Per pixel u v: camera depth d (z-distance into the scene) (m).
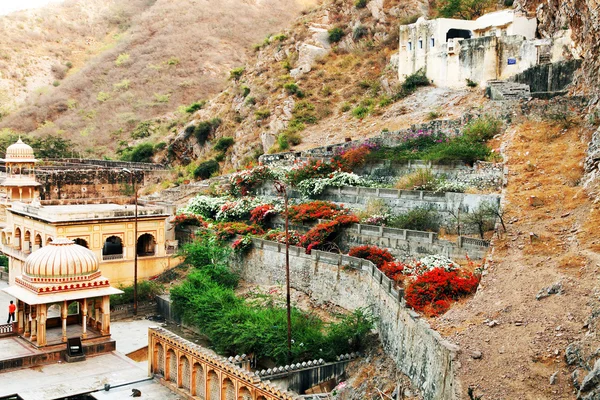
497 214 30.50
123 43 125.00
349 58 71.00
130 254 45.72
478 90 50.91
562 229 28.17
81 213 43.94
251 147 64.69
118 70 117.00
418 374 24.75
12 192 55.16
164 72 112.56
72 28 138.25
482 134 40.94
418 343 25.09
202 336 35.94
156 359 29.95
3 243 52.47
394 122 53.34
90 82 115.12
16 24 134.62
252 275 41.06
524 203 31.33
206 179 62.75
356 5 75.56
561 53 46.88
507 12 53.41
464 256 31.45
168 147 76.94
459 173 38.50
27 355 31.05
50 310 40.09
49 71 125.50
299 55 73.19
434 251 33.12
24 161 56.69
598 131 32.50
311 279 36.38
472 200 34.16
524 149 37.16
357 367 28.84
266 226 44.44
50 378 29.55
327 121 63.06
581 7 40.25
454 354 22.02
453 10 64.44
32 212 47.16
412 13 71.38
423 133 44.84
